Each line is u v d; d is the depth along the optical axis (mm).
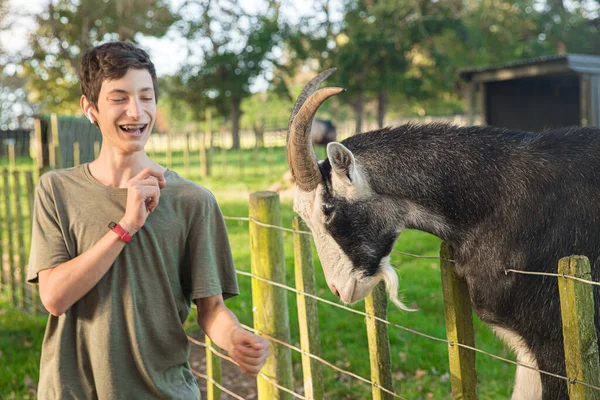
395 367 4801
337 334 5398
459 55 30953
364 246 2984
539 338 2666
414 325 5488
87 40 32875
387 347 2795
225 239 2396
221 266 2396
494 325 2865
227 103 36344
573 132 2826
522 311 2682
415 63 34188
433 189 2877
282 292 3172
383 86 30062
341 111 47031
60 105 39375
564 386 2621
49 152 6402
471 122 15391
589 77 12078
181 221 2266
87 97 2215
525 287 2660
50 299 2074
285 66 35594
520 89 14969
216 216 2377
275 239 3131
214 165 21719
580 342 1993
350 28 29281
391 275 3004
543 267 2631
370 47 29062
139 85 2160
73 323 2209
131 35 32031
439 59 30234
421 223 2961
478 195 2809
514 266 2688
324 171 2996
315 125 21594
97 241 2166
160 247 2223
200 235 2297
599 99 12156
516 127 15023
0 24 31297
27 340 5660
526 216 2699
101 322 2166
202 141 18422
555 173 2707
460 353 2557
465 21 28281
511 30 29219
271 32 32938
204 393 4605
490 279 2766
